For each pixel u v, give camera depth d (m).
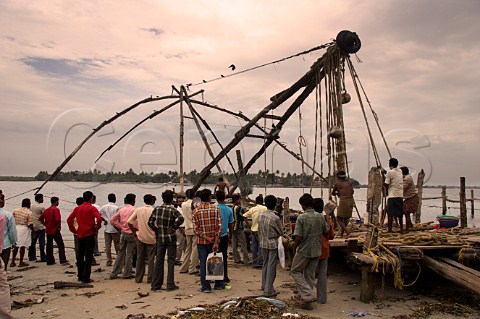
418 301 7.19
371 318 6.21
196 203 9.64
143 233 8.42
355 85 11.31
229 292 7.68
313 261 6.86
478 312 6.55
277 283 8.59
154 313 6.34
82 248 8.48
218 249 8.19
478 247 7.58
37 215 11.55
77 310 6.54
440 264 7.10
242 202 14.65
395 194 9.76
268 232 7.50
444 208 18.12
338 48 11.38
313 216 6.75
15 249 10.64
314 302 7.07
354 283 8.70
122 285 8.30
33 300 7.11
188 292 7.69
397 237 8.71
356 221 12.96
